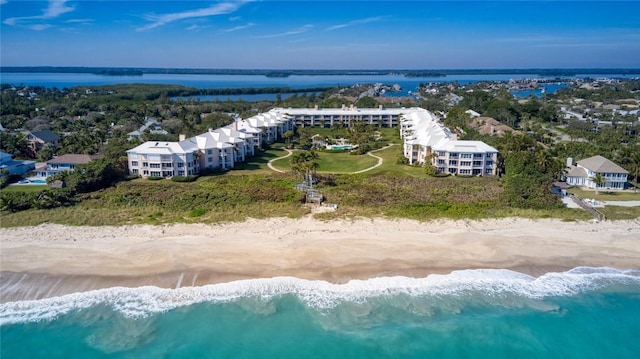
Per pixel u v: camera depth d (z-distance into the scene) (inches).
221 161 4311.0
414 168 4293.8
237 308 2028.8
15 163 4020.7
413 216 2908.5
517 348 1844.2
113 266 2293.3
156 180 3814.0
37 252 2411.4
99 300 2057.1
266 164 4559.5
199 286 2158.0
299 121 7111.2
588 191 3501.5
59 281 2170.3
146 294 2098.9
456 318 1995.6
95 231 2662.4
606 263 2400.3
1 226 2709.2
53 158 4397.1
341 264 2342.5
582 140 5880.9
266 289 2145.7
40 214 2896.2
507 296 2135.8
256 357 1770.4
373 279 2231.8
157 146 3941.9
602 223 2834.6
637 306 2084.2
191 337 1866.4
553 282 2242.9
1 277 2190.0
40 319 1947.6
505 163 3895.2
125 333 1879.9
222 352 1787.6
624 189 3570.4
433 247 2522.1
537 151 4020.7
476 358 1792.6
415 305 2065.7
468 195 3309.5
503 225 2807.6
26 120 7190.0
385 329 1924.2
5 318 1946.4
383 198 3233.3
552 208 3036.4
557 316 2017.7
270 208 3038.9
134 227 2719.0
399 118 6919.3
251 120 5856.3
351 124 6919.3
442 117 7470.5
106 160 3789.4
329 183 3663.9
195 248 2472.9
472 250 2501.2
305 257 2397.9
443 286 2193.7
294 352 1792.6
